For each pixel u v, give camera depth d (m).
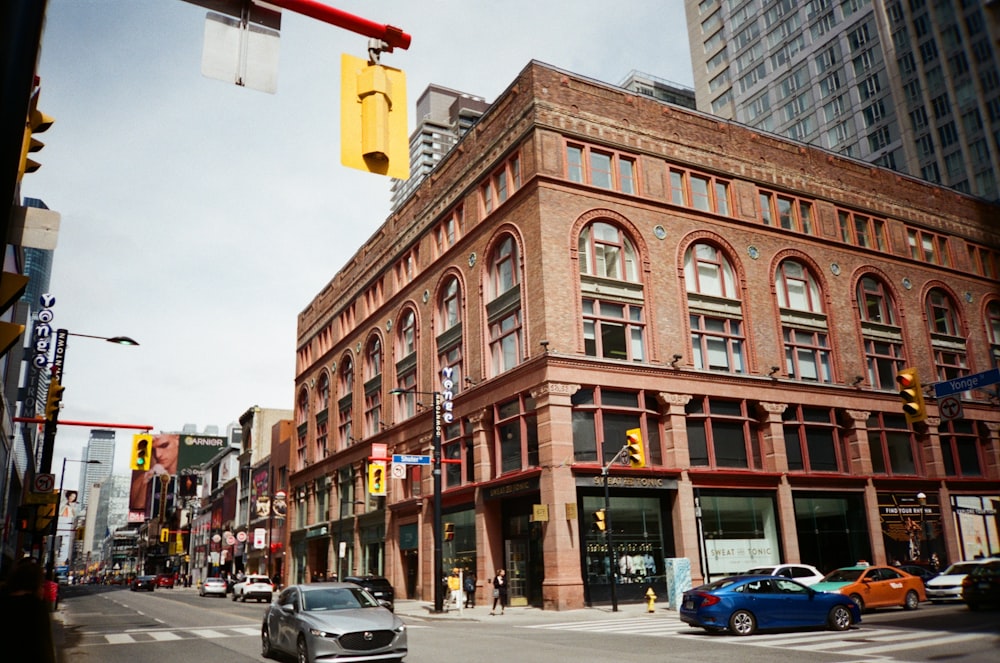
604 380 32.53
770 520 34.94
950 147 78.00
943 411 19.45
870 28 86.31
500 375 34.81
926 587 26.34
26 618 5.67
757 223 39.41
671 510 32.84
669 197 37.28
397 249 49.12
